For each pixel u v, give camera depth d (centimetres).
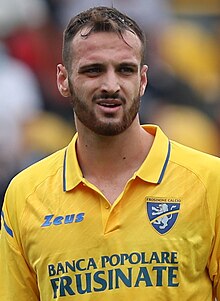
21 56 2992
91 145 1130
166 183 1116
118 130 1093
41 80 2952
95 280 1091
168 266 1082
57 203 1134
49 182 1155
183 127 2875
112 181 1130
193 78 3097
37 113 2869
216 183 1116
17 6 3103
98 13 1102
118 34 1088
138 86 1099
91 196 1123
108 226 1101
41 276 1127
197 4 3372
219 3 3334
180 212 1097
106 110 1084
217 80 3131
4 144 2692
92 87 1088
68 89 1134
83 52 1092
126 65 1088
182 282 1084
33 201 1149
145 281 1080
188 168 1123
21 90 2861
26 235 1141
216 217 1106
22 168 2655
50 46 3053
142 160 1138
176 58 3127
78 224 1111
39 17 3117
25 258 1159
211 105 3008
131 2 3141
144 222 1098
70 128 2866
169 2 3253
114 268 1088
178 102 2961
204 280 1115
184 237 1090
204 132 2919
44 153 2759
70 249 1106
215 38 3247
